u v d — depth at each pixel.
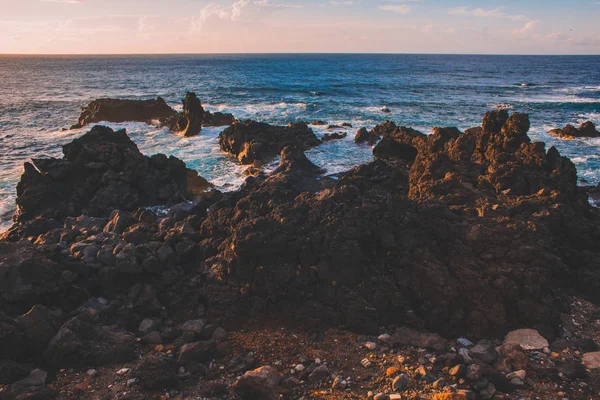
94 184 23.12
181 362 10.23
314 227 13.52
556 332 11.76
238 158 32.41
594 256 15.35
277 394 9.21
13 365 9.61
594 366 10.14
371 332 11.50
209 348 10.54
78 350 10.20
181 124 40.34
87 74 131.25
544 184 18.42
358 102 65.06
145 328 11.68
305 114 52.59
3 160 31.77
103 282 12.70
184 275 13.44
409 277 12.57
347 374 9.90
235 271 12.61
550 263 12.98
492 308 11.84
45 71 146.50
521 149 20.92
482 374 9.66
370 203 14.28
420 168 22.91
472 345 11.21
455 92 81.38
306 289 12.24
